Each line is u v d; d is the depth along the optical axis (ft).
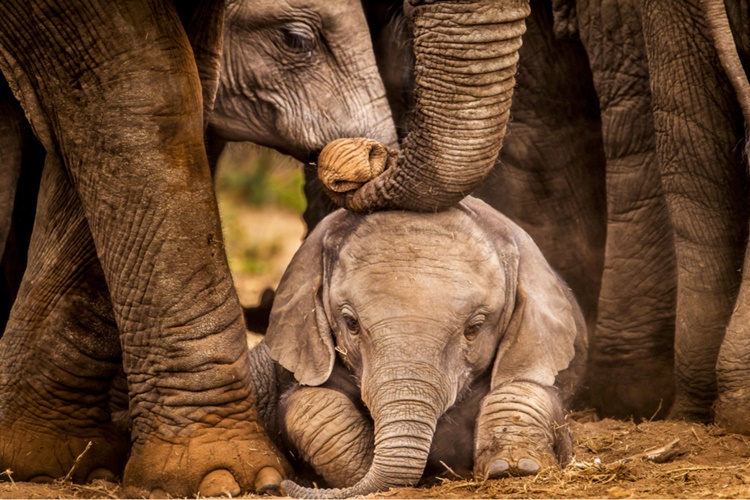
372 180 32.58
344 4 47.80
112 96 31.81
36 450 34.71
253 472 31.86
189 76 32.30
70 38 31.78
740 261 39.27
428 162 31.14
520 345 32.94
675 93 38.99
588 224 47.55
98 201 32.32
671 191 39.65
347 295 32.24
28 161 42.11
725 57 36.65
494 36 30.22
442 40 30.35
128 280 32.42
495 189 47.60
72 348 35.04
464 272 32.07
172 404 32.37
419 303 31.58
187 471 31.83
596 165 47.24
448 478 33.06
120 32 31.68
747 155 37.42
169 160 31.99
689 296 39.27
